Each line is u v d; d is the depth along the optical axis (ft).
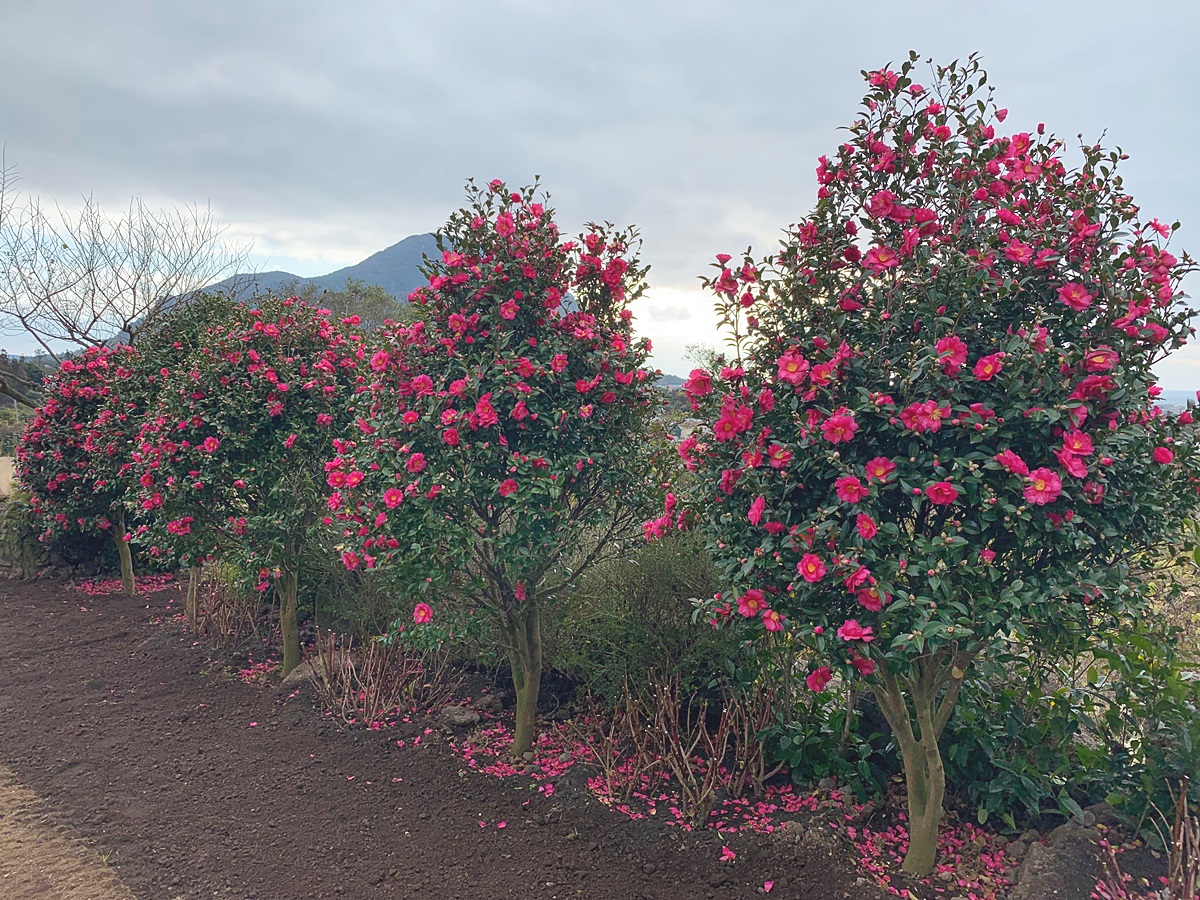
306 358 16.28
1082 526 7.70
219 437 15.28
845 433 7.26
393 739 12.87
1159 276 7.59
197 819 10.61
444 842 9.89
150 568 26.43
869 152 8.58
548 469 10.44
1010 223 7.86
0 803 11.18
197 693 15.53
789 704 11.27
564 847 9.71
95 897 8.85
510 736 13.02
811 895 8.46
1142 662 9.29
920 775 8.84
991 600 7.20
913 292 7.78
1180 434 7.88
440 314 11.28
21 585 24.61
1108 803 9.34
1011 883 8.50
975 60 8.30
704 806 9.93
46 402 24.68
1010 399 7.16
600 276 11.91
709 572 12.05
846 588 7.48
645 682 12.28
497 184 11.53
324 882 9.06
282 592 16.35
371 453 11.37
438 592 12.04
